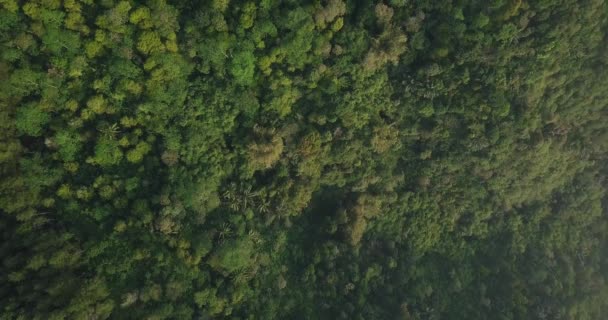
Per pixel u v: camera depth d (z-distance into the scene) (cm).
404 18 5928
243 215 5784
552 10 5788
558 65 6125
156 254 5053
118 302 4788
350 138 6097
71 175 4912
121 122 5066
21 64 4662
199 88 5444
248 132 5756
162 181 5319
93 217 4912
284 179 5984
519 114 6347
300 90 5881
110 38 4922
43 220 4656
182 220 5375
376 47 5894
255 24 5431
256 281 5753
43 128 4816
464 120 6400
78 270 4694
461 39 5947
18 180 4581
